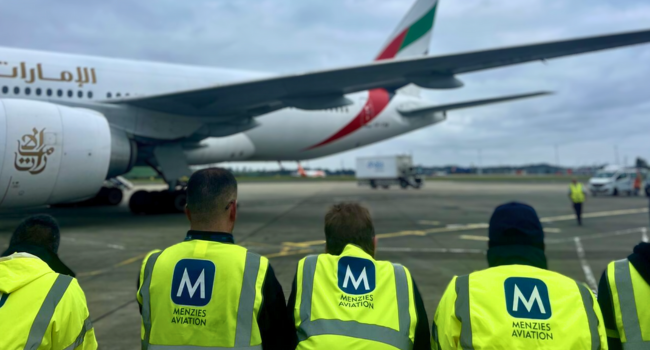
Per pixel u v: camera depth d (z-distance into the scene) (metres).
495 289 1.74
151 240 9.54
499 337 1.62
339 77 11.64
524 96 16.03
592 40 9.58
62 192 9.92
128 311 4.85
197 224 2.05
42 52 12.34
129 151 12.65
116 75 13.27
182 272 1.91
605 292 2.03
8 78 11.39
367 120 20.81
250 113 14.30
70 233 10.55
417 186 41.47
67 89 12.26
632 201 24.80
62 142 9.66
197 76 15.05
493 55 10.55
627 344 1.92
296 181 65.62
